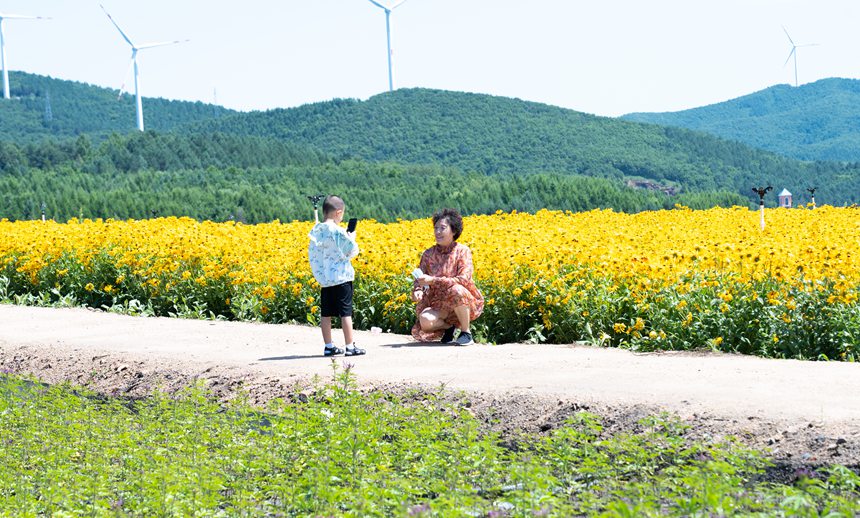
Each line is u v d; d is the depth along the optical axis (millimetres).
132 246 16922
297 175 149750
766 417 6430
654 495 4852
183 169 156375
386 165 164875
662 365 8727
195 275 15195
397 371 8891
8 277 17828
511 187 125625
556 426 6965
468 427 6422
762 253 10992
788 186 179750
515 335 11688
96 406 8141
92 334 12125
